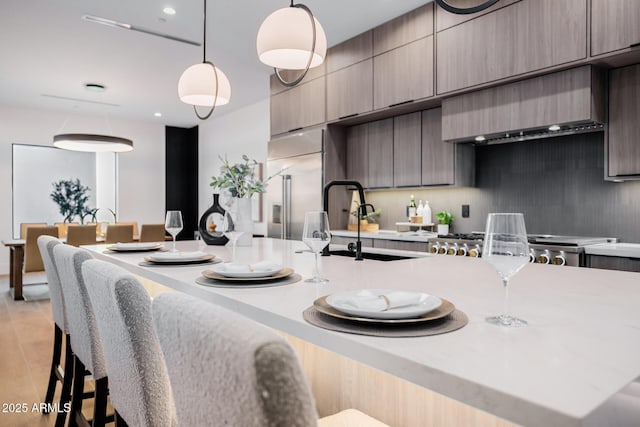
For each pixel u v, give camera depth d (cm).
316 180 436
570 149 317
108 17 364
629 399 53
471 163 372
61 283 168
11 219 671
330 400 138
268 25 200
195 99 280
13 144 674
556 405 47
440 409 108
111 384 108
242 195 257
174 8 349
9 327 361
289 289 120
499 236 82
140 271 171
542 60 277
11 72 501
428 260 187
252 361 39
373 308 85
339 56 427
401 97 367
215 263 181
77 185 734
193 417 55
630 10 241
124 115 733
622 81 265
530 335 75
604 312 91
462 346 69
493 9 304
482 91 317
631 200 285
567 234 318
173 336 55
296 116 476
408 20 363
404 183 397
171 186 826
